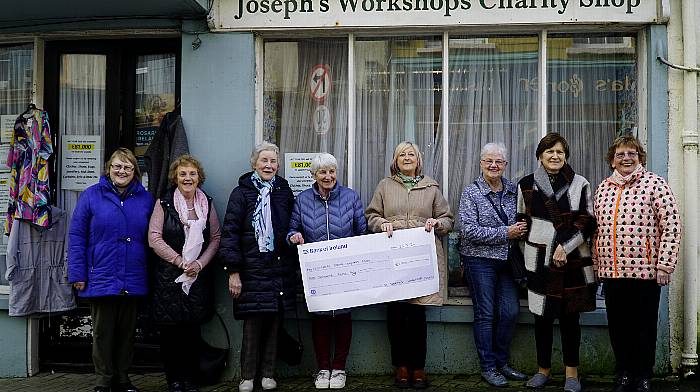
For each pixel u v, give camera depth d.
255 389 5.39
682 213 5.46
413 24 5.69
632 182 4.93
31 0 5.41
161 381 5.76
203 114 5.82
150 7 5.60
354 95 6.02
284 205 5.36
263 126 5.99
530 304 5.07
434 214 5.51
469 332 5.70
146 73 6.25
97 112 6.25
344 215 5.39
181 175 5.25
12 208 5.86
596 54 5.85
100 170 6.23
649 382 4.92
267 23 5.76
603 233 4.95
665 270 4.73
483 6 5.62
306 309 5.77
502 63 5.93
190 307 5.16
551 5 5.57
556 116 5.88
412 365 5.36
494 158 5.28
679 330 5.47
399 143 6.00
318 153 6.04
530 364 5.65
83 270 5.11
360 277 5.31
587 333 5.61
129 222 5.18
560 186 5.07
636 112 5.76
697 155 5.48
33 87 6.17
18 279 5.82
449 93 5.96
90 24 5.94
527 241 5.12
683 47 5.49
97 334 5.18
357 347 5.78
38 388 5.59
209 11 5.71
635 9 5.52
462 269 5.78
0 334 6.02
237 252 5.18
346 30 5.87
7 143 6.24
